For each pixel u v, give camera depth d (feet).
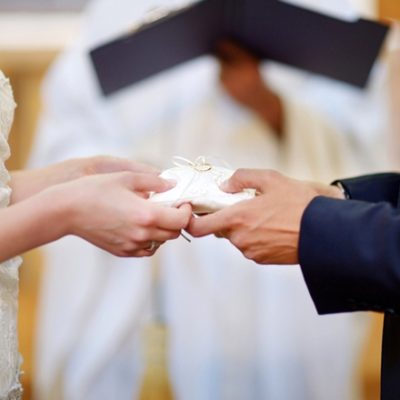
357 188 7.65
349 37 11.35
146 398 13.25
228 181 7.00
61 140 13.76
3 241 6.51
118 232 6.64
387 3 16.16
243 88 13.38
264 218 6.74
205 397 13.08
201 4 11.05
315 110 13.94
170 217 6.61
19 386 7.00
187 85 13.80
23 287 17.28
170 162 13.55
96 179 6.72
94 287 13.30
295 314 13.20
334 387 13.39
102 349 13.24
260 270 13.16
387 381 6.64
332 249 6.45
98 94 13.66
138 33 10.80
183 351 13.08
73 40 17.58
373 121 14.03
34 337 16.38
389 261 6.30
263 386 13.19
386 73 14.08
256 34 11.98
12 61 17.61
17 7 17.69
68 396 13.51
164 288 13.20
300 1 13.47
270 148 13.66
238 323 13.08
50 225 6.60
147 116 13.76
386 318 6.73
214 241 13.08
